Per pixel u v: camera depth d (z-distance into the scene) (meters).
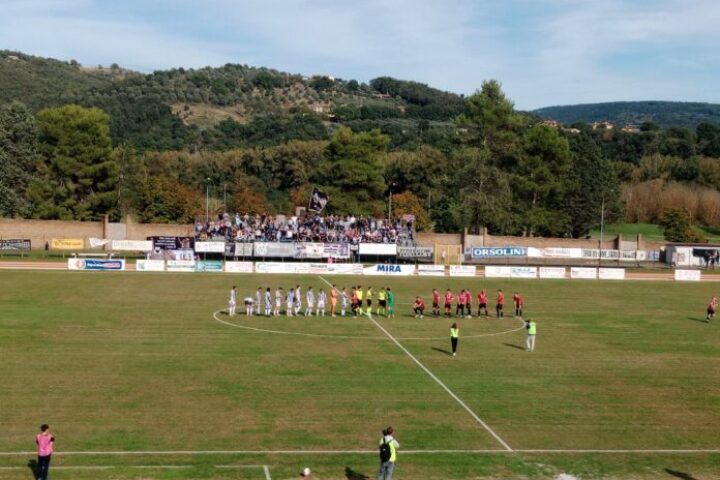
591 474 26.39
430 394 35.50
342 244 95.25
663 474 26.61
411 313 59.72
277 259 95.31
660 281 87.44
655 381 39.16
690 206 159.75
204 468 25.72
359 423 31.02
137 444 27.81
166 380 36.56
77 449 27.09
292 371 39.06
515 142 120.44
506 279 85.12
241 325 51.59
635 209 164.12
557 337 50.56
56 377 36.50
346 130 129.50
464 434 30.09
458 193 120.12
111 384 35.56
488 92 119.69
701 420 32.78
